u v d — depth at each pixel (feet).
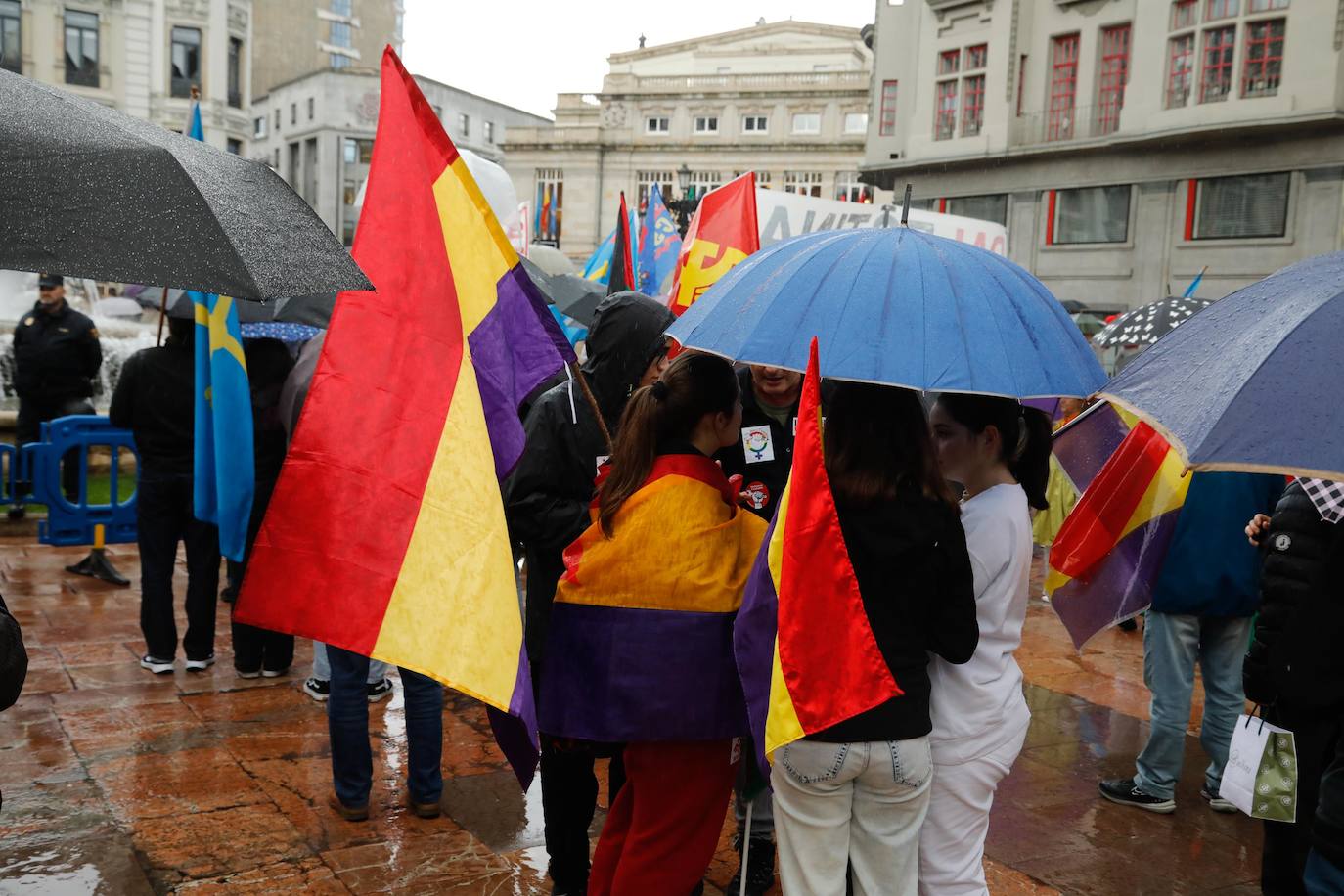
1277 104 79.30
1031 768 16.06
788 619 7.79
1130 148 88.99
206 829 12.78
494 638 8.92
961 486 10.72
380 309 9.12
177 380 17.94
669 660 9.05
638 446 9.36
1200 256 86.02
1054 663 22.02
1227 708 14.49
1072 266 93.71
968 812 8.63
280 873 11.80
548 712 9.47
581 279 26.86
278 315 18.21
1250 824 14.20
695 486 9.27
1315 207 80.02
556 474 10.52
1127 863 12.98
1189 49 84.99
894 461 8.02
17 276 42.70
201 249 6.32
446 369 9.31
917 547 7.91
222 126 134.62
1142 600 13.98
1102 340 25.95
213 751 15.23
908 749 8.03
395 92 9.45
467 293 9.81
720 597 9.14
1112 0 89.20
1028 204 96.43
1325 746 9.46
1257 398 6.77
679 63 203.41
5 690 6.70
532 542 10.52
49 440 27.32
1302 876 9.45
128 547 29.53
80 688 17.83
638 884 9.20
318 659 17.51
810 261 8.43
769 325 8.13
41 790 13.71
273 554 8.68
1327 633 8.91
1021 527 8.73
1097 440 13.98
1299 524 10.09
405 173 9.41
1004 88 96.37
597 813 13.92
